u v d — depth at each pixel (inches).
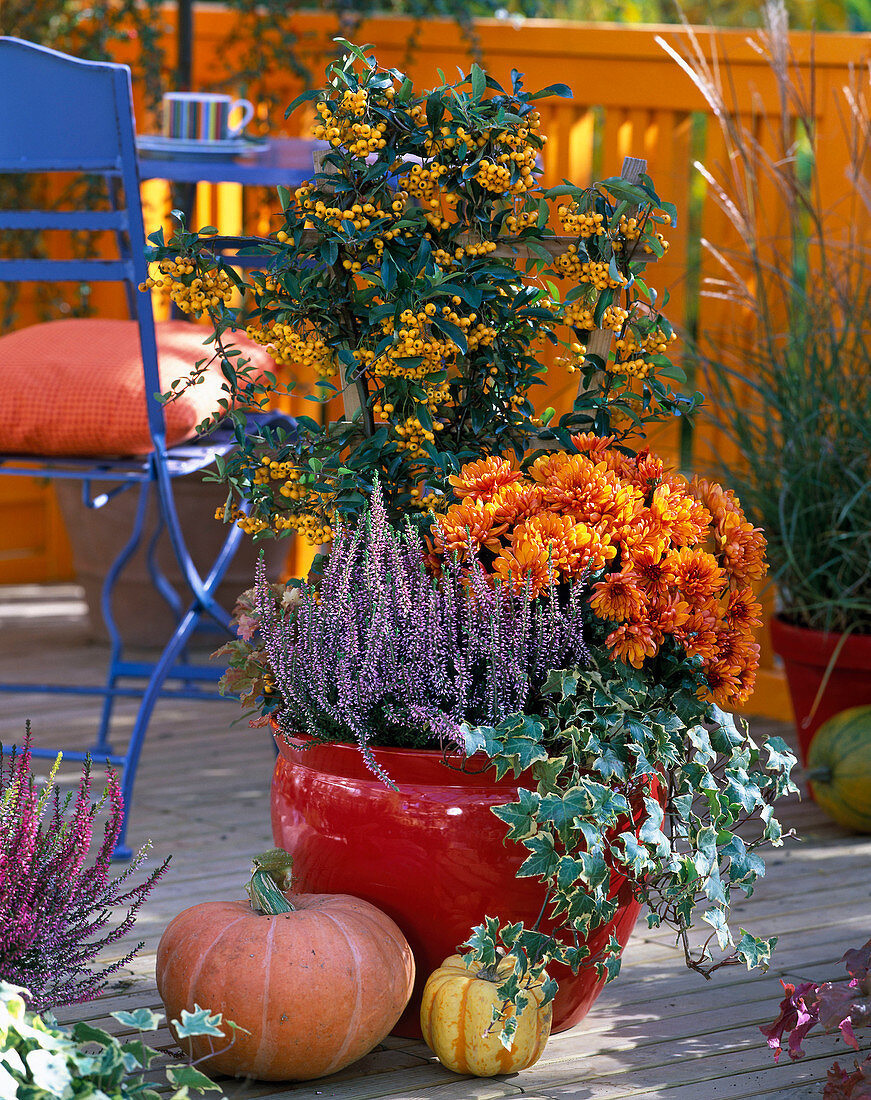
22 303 199.5
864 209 142.8
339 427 84.7
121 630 170.4
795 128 150.3
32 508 211.0
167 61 189.8
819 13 288.7
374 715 74.5
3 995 58.9
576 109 159.6
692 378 149.3
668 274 154.4
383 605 73.1
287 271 82.0
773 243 142.3
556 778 71.1
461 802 72.6
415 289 79.0
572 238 84.0
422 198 82.0
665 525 74.5
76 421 106.3
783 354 132.7
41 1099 55.9
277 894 72.7
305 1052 68.6
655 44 152.9
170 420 107.7
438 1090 71.1
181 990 69.4
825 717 125.7
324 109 80.6
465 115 80.2
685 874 71.7
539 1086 71.8
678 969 88.1
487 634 73.6
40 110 101.2
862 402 127.3
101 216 101.7
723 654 76.9
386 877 74.2
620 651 72.4
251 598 83.8
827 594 127.3
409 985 72.6
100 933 90.0
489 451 88.9
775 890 103.6
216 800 120.3
